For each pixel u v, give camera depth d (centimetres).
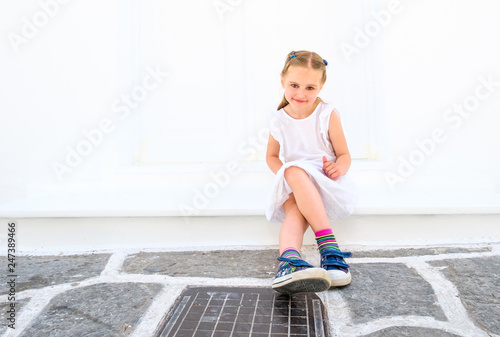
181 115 229
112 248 160
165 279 123
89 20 221
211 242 160
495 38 204
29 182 221
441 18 207
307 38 222
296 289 102
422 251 143
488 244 148
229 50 226
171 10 229
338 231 155
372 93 213
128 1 226
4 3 223
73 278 127
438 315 95
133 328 93
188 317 97
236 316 97
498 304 99
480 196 176
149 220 162
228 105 226
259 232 158
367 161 206
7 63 223
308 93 138
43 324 96
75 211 162
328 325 92
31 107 222
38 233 165
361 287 112
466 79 206
